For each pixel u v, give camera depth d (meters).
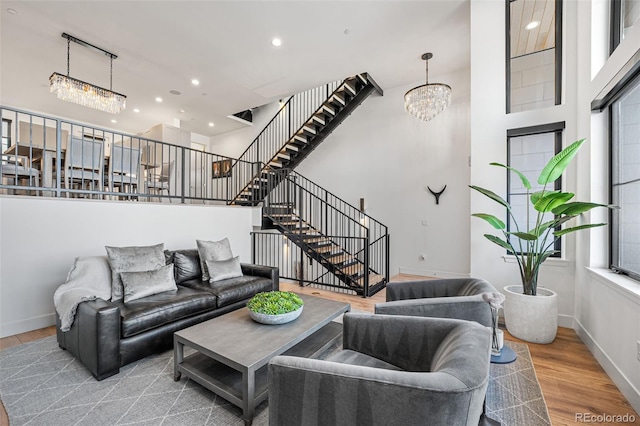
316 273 7.01
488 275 3.46
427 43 4.36
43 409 1.84
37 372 2.27
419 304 2.03
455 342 1.25
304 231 5.84
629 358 1.96
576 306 3.01
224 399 1.96
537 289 3.08
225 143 9.23
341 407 1.08
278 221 5.49
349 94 5.81
